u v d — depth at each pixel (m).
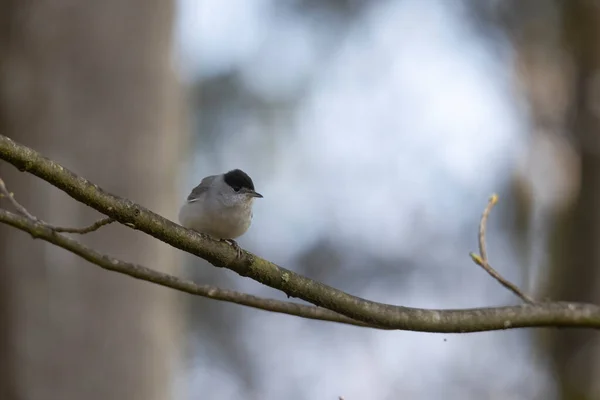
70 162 11.86
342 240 22.88
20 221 6.53
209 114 22.80
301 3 22.09
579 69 18.33
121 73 12.14
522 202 22.16
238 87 22.80
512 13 22.16
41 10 11.90
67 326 11.52
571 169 18.77
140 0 12.30
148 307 12.00
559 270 18.02
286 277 6.04
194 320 24.06
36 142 11.80
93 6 12.05
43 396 11.40
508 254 22.52
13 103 11.81
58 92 11.89
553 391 17.56
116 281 11.74
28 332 11.45
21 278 11.51
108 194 5.49
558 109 21.05
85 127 11.96
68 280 11.56
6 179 11.52
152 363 12.03
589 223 17.12
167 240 5.73
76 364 11.52
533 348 22.73
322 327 24.50
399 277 22.58
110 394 11.62
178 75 13.10
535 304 6.64
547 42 21.78
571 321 6.61
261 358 24.27
